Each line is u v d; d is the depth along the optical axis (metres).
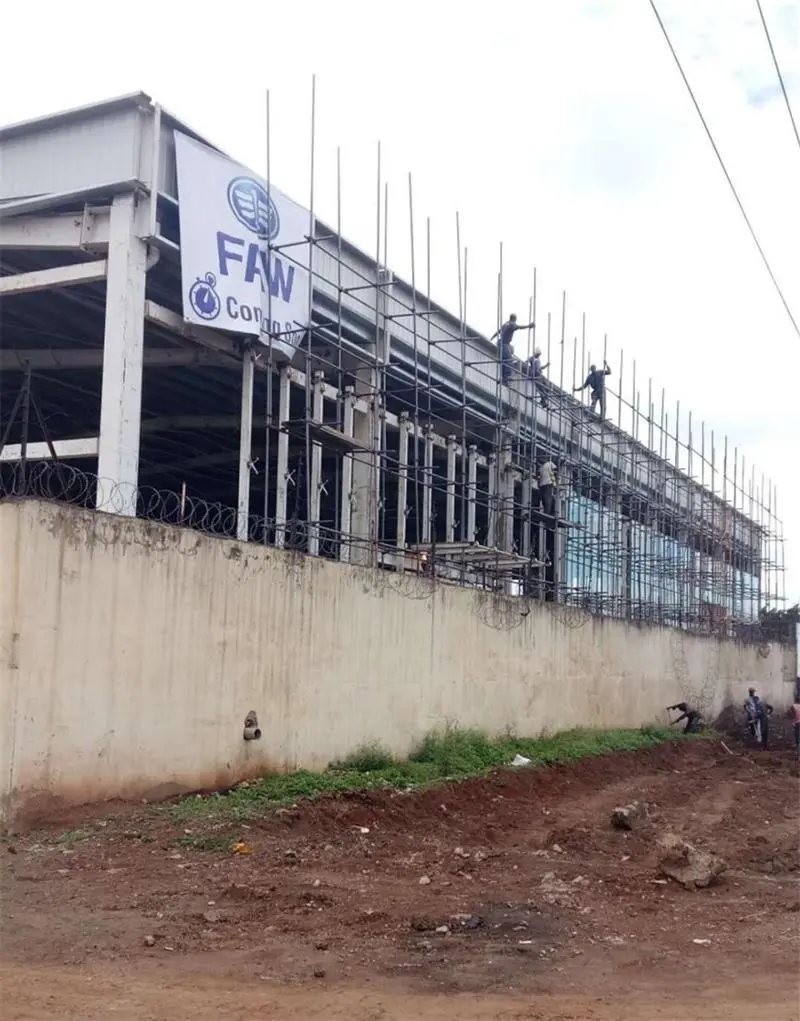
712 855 10.55
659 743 25.34
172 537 12.77
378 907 8.77
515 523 26.92
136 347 14.71
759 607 43.94
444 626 18.80
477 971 7.23
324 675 15.47
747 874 10.94
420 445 24.11
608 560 29.06
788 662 41.94
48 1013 6.16
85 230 15.10
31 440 24.33
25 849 10.11
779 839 13.36
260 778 14.02
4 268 16.92
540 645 22.48
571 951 7.80
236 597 13.77
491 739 20.17
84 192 14.90
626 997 6.84
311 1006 6.43
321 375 18.53
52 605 11.17
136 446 14.64
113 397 14.44
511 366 23.95
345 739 15.92
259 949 7.50
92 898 8.61
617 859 11.48
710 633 33.91
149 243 14.96
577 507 27.91
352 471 19.86
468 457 24.20
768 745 29.14
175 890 8.91
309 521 16.95
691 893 9.88
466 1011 6.45
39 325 18.67
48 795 11.06
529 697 21.89
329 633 15.63
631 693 27.20
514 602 21.44
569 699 23.75
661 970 7.44
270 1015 6.26
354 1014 6.32
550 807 16.17
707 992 6.98
